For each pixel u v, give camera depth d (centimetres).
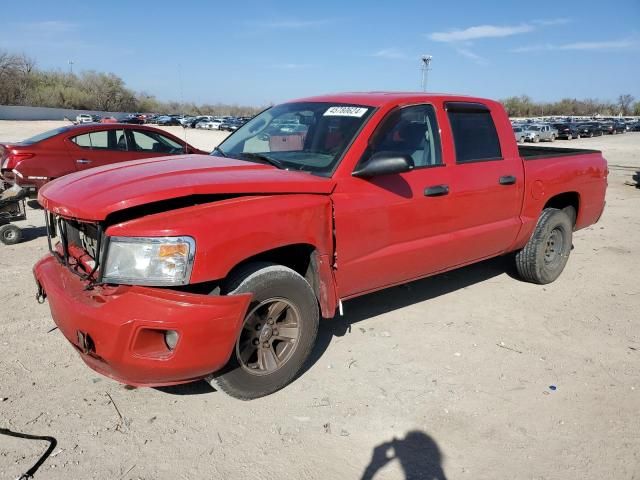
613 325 475
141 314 279
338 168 367
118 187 303
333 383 364
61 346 403
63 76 9712
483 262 655
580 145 4081
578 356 414
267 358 339
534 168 518
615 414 338
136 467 277
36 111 6862
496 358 406
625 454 300
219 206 306
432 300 520
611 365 402
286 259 372
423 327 456
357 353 406
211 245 292
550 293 552
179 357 286
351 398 346
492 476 280
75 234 341
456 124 453
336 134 392
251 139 443
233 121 6328
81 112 7312
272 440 303
